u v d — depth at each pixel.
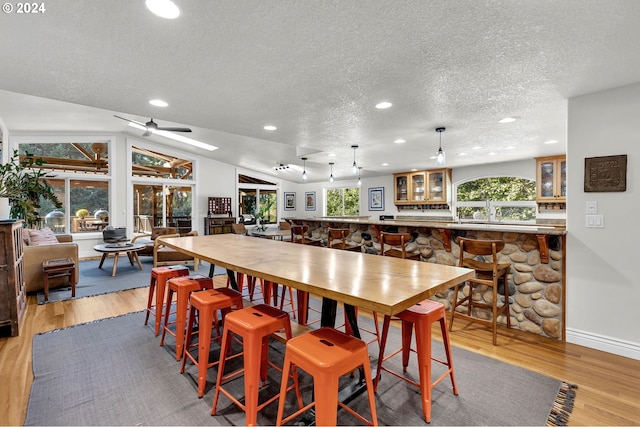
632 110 2.40
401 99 2.74
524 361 2.37
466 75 2.24
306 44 1.81
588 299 2.61
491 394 1.96
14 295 2.84
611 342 2.50
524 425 1.69
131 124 6.52
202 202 8.67
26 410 1.80
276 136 4.25
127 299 3.92
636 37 1.70
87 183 7.00
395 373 2.20
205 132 6.25
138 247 5.38
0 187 3.75
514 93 2.58
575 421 1.72
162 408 1.82
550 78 2.28
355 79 2.33
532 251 2.92
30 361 2.37
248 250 2.57
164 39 1.76
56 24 1.60
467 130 3.83
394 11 1.49
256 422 1.68
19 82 2.39
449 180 7.09
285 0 1.41
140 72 2.21
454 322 3.20
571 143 2.68
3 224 2.79
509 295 3.07
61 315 3.36
